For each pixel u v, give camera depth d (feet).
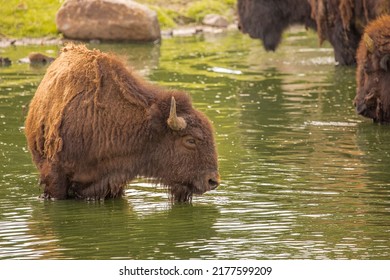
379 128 112.27
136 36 190.39
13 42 188.75
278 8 173.17
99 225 75.56
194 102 128.67
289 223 75.20
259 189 85.81
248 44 191.42
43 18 196.03
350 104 127.24
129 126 80.18
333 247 68.74
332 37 159.94
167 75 150.51
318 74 152.66
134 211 79.82
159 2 218.38
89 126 80.38
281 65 163.32
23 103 126.11
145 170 81.10
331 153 99.35
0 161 95.91
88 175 81.71
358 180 88.17
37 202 82.48
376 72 113.39
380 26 114.62
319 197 82.79
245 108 124.67
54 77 83.25
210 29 212.02
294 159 96.78
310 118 118.11
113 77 81.15
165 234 72.90
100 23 190.19
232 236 72.02
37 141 83.41
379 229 73.20
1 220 76.95
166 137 80.33
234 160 96.43
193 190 81.05
